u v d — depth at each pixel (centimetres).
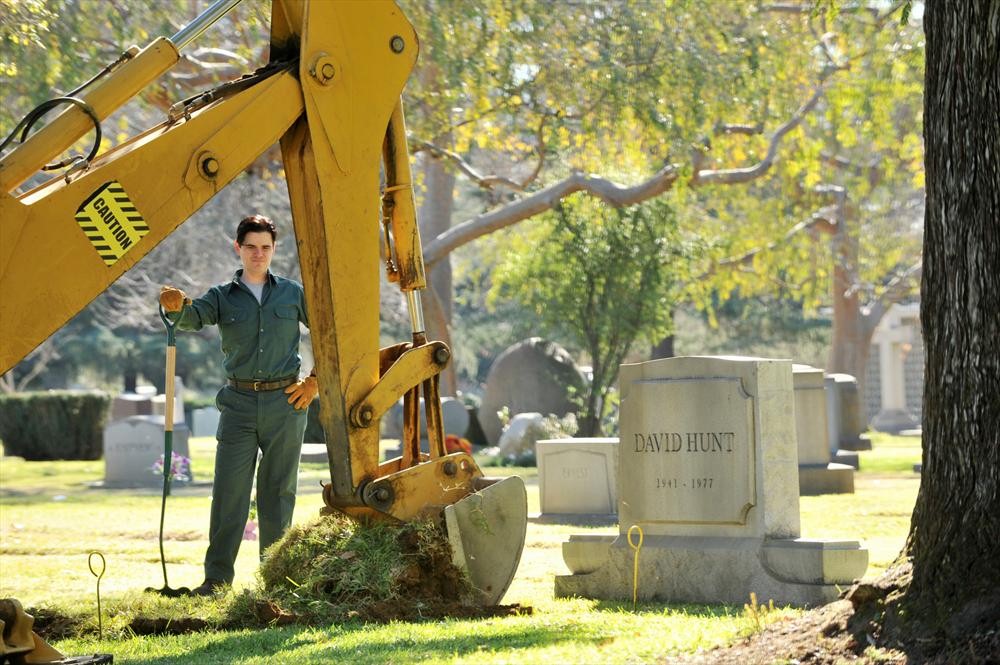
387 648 780
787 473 1066
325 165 947
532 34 2941
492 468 3147
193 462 3812
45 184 860
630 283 3847
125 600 1030
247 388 1134
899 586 691
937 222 709
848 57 3872
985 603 650
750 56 3159
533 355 3941
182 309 1087
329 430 983
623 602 1055
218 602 1005
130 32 2719
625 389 1123
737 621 827
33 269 811
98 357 7388
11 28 2042
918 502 709
